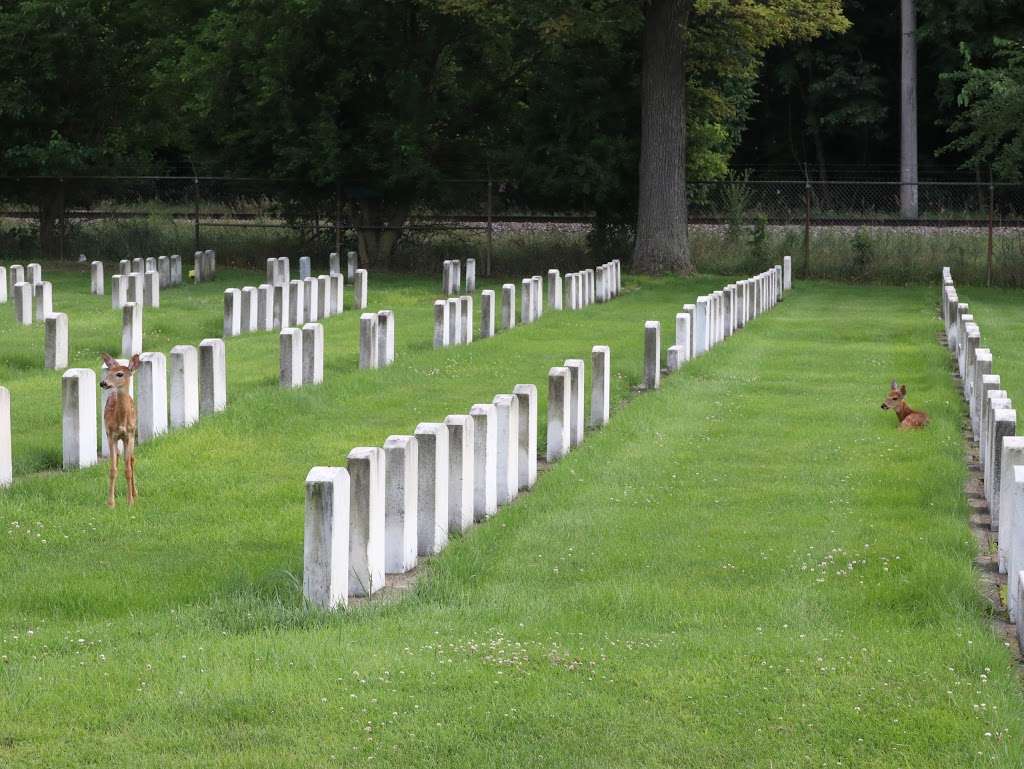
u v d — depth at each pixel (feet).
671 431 62.54
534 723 28.27
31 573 39.58
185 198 196.34
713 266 155.12
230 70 150.20
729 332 100.53
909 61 195.00
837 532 44.62
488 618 35.50
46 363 76.54
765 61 231.71
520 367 79.92
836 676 30.83
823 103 237.04
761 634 34.17
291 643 32.81
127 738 27.40
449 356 83.71
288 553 41.68
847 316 114.93
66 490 48.78
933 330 103.96
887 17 227.81
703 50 152.87
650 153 147.74
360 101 152.76
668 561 41.42
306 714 28.60
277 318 98.22
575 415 59.41
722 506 48.60
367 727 27.99
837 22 150.82
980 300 131.44
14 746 27.02
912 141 193.77
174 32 167.63
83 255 159.02
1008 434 45.91
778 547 42.78
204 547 42.68
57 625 35.32
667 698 29.58
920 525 45.19
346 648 32.48
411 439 40.47
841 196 225.56
